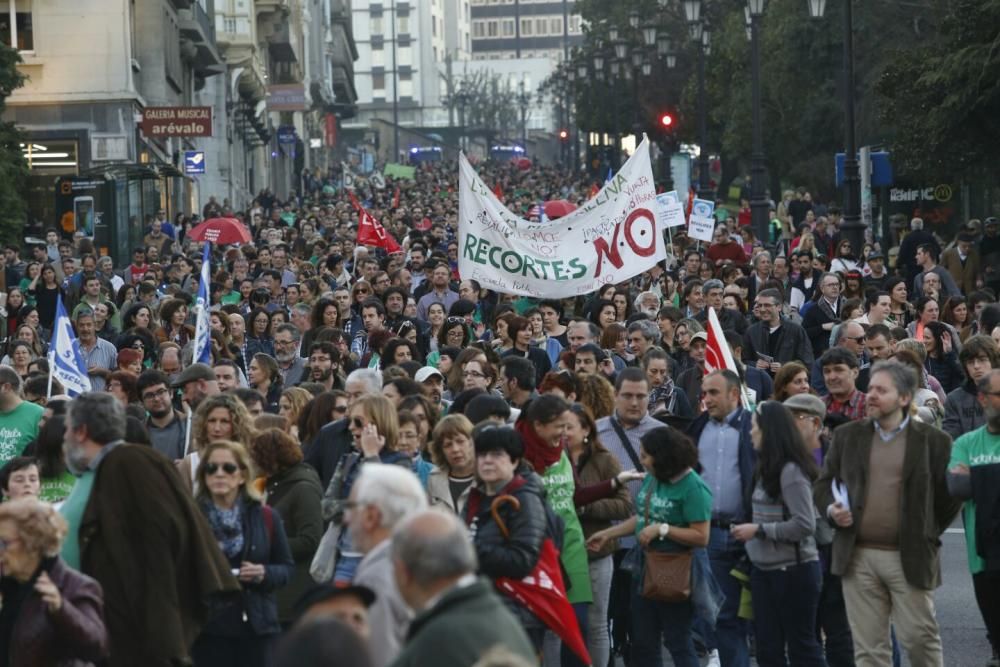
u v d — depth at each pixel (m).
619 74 88.00
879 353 19.61
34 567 10.26
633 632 13.74
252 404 15.78
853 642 13.95
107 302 28.75
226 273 32.09
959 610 16.89
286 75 130.50
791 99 73.00
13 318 31.81
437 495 13.22
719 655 14.25
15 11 63.72
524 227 23.88
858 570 13.22
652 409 18.36
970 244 37.34
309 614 7.79
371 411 12.75
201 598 11.27
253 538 12.09
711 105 93.81
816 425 14.34
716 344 15.52
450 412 15.68
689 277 32.34
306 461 14.34
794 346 23.91
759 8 50.69
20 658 10.18
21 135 54.53
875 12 68.31
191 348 22.81
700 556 13.49
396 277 31.09
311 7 158.62
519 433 12.27
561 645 13.55
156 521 11.05
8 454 16.83
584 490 13.85
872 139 68.81
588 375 16.03
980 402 17.95
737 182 106.50
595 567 13.84
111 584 11.01
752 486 13.69
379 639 8.90
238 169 103.88
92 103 63.84
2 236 51.25
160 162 71.19
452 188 120.81
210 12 93.56
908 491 13.02
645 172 24.05
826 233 47.69
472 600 7.51
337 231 55.78
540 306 24.14
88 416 11.21
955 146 48.53
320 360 19.45
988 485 13.83
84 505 11.15
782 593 13.25
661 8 101.88
